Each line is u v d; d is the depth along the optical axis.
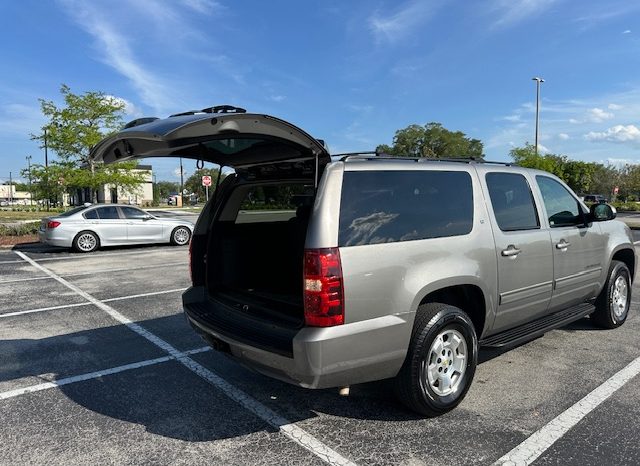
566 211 5.01
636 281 8.82
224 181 4.53
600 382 4.23
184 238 15.59
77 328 6.07
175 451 3.21
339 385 3.19
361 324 3.16
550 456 3.10
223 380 4.39
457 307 3.98
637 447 3.19
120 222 14.32
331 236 3.11
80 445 3.29
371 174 3.43
